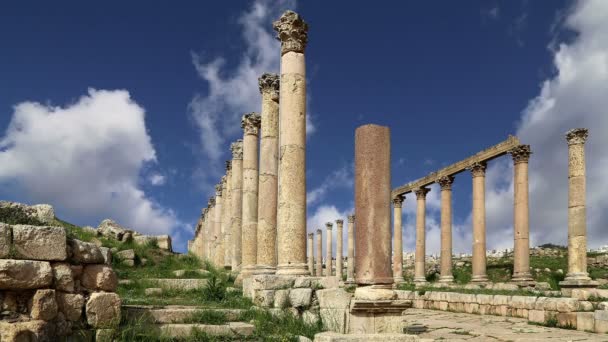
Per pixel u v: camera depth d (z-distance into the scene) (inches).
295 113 657.0
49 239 354.3
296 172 642.8
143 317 416.5
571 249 1093.1
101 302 374.9
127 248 932.0
